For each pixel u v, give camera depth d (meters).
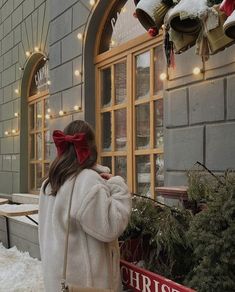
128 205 2.53
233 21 2.45
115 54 6.16
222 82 4.00
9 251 6.12
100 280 2.44
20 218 6.30
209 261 2.41
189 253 2.84
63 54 7.08
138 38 5.68
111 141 6.30
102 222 2.38
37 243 5.60
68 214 2.44
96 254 2.44
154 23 3.25
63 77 7.08
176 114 4.57
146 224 3.05
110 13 6.40
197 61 4.27
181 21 3.02
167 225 2.82
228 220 2.41
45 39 7.97
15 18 9.38
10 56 9.72
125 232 3.03
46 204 2.64
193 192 3.02
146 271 2.59
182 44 3.22
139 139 5.73
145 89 5.64
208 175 3.28
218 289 2.35
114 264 2.58
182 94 4.48
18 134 9.28
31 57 8.65
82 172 2.52
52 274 2.45
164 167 4.79
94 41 6.55
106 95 6.48
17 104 9.35
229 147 3.92
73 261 2.44
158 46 5.36
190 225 2.61
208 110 4.15
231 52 3.90
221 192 2.52
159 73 5.35
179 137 4.52
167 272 2.84
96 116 6.55
